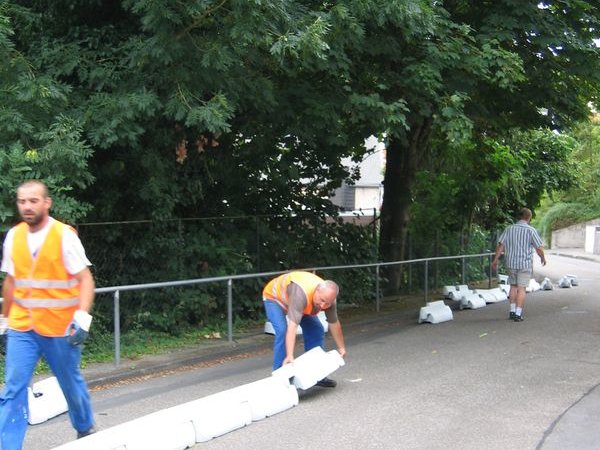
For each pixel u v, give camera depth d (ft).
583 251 129.90
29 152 23.56
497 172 59.57
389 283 50.37
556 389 22.70
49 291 15.10
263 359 28.96
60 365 15.40
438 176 59.88
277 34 24.48
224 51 24.61
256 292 37.45
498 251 38.78
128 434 16.35
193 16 24.02
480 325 36.70
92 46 28.25
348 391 22.65
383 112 31.22
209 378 25.43
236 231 37.86
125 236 32.27
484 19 36.17
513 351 29.09
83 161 24.49
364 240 46.75
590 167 135.64
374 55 32.94
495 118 42.63
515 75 32.81
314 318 23.30
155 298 32.71
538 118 44.04
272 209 41.55
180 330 32.73
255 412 19.48
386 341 32.19
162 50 24.21
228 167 36.58
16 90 24.29
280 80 31.86
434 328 36.11
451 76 34.58
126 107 24.99
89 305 15.26
